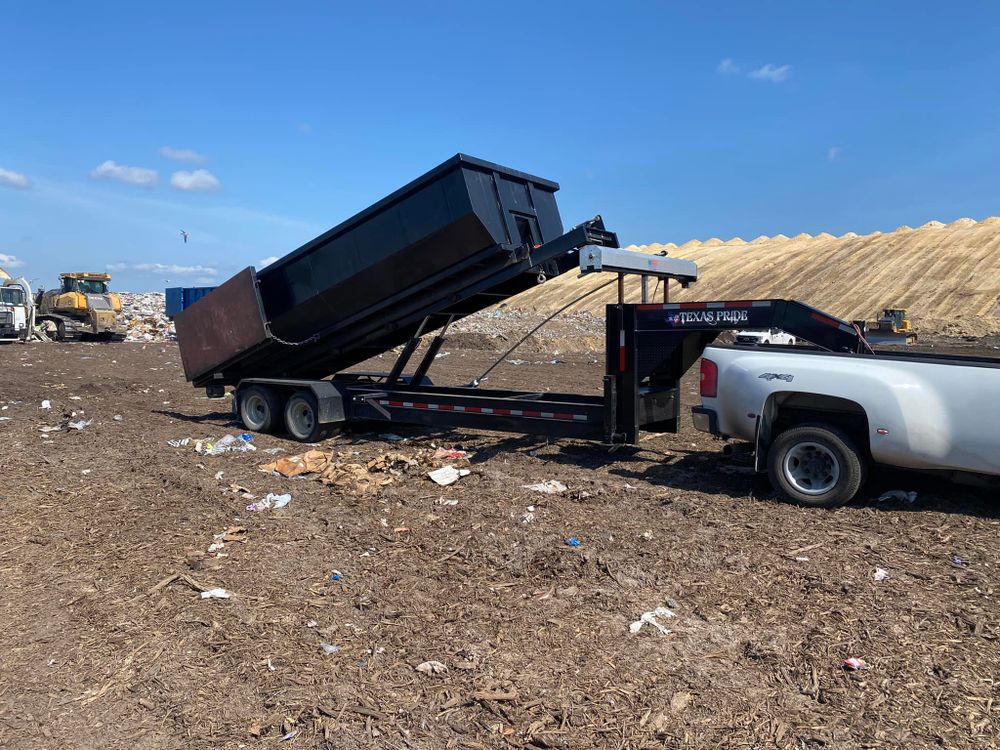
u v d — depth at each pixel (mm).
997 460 5832
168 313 48031
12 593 4883
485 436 10406
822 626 4223
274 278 10422
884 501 6602
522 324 40438
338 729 3309
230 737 3279
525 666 3834
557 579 4992
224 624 4355
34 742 3268
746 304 7234
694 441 9789
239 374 11820
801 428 6562
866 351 6836
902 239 82625
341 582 4980
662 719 3352
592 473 7953
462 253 8609
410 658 3938
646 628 4246
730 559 5246
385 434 10648
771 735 3225
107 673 3838
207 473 7949
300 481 7672
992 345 45406
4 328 31812
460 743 3207
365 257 9258
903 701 3469
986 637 4062
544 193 9648
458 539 5766
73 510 6625
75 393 15594
